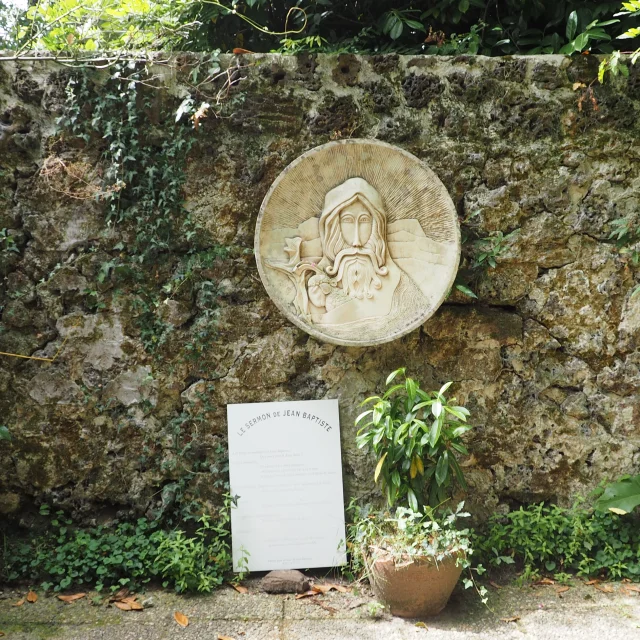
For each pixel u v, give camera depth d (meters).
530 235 3.83
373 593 3.43
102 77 3.68
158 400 3.71
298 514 3.65
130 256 3.72
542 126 3.83
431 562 3.10
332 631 3.08
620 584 3.56
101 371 3.70
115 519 3.71
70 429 3.67
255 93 3.76
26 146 3.65
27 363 3.66
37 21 4.05
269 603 3.34
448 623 3.17
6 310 3.65
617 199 3.84
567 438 3.84
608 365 3.85
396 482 3.37
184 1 4.28
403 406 3.53
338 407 3.75
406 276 3.74
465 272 3.81
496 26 4.53
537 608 3.32
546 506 3.85
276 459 3.69
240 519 3.62
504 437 3.82
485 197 3.81
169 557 3.42
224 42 4.94
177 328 3.73
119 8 4.04
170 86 3.74
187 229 3.72
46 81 3.67
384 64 3.80
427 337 3.81
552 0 4.44
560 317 3.84
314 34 4.93
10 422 3.64
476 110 3.84
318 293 3.70
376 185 3.75
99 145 3.70
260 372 3.75
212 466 3.70
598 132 3.84
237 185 3.75
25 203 3.67
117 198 3.66
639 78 3.85
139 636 2.99
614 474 3.83
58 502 3.66
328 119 3.78
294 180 3.67
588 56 3.85
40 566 3.45
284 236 3.72
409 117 3.81
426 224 3.73
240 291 3.76
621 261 3.84
